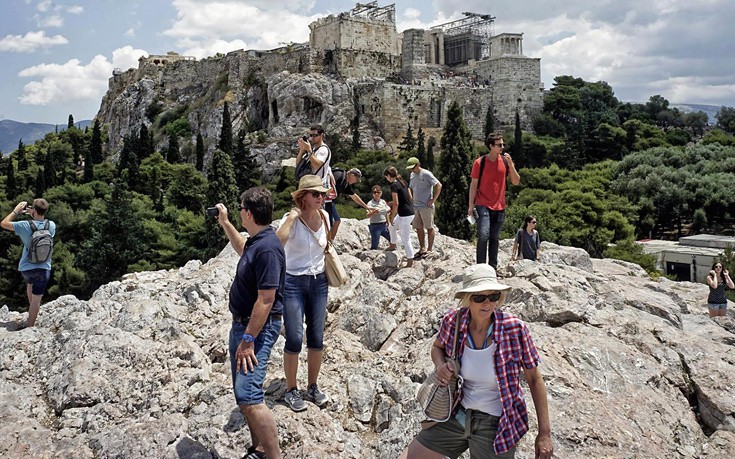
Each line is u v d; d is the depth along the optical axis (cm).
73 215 5897
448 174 4775
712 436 766
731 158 7900
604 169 8338
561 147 9031
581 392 784
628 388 816
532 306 1023
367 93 9288
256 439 680
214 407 789
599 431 715
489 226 1246
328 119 9231
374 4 11100
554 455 687
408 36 9969
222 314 1137
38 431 782
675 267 5631
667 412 786
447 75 10212
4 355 1003
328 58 9988
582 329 939
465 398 559
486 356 552
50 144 10856
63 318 1172
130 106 12656
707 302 1603
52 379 905
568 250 1631
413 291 1272
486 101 9862
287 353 770
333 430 762
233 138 9600
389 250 1522
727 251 4872
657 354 905
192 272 1393
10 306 5000
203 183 7212
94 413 812
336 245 1611
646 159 8100
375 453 762
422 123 9344
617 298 1143
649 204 7162
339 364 944
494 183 1245
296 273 773
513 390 549
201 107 11362
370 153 7844
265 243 653
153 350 934
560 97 10525
